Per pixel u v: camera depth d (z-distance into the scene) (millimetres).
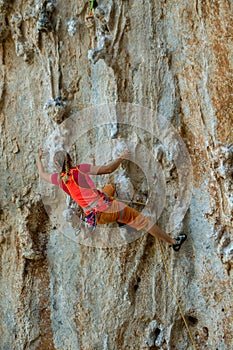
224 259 6148
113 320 6723
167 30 6406
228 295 6211
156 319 6617
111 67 6492
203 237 6344
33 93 7188
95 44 6750
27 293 7219
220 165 5984
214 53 6004
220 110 5984
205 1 5992
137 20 6488
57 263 7152
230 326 6215
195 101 6230
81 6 6766
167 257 6539
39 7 6723
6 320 7316
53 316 7199
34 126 7199
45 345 7219
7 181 7285
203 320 6438
